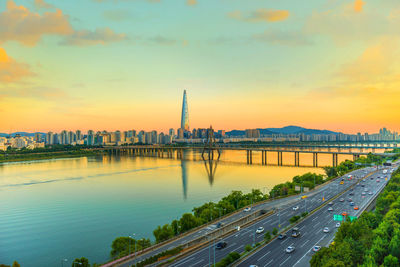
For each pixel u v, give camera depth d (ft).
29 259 510.58
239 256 385.29
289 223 539.29
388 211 515.50
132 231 638.94
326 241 444.55
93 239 595.88
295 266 365.20
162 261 385.09
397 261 323.57
